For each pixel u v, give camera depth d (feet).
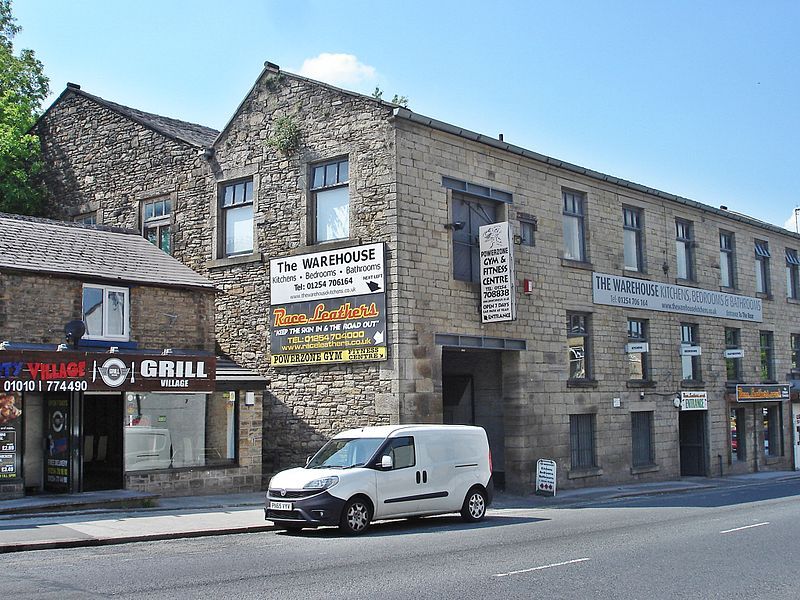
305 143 74.84
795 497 74.59
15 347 57.26
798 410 119.55
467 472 54.90
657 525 52.42
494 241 72.95
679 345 98.07
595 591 31.40
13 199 90.79
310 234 73.92
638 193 94.63
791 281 122.52
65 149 92.68
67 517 51.70
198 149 81.87
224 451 67.82
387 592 30.94
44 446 60.08
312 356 71.97
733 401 105.60
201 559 38.73
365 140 70.95
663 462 93.76
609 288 88.79
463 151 74.90
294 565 36.96
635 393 90.79
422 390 68.39
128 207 86.79
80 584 32.40
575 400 83.25
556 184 84.33
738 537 46.19
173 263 72.38
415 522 54.95
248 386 68.49
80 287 62.39
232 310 78.07
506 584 32.58
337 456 51.39
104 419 61.05
